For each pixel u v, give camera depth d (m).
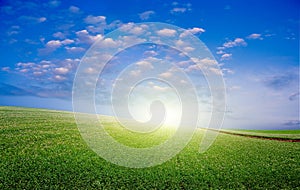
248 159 29.55
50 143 29.70
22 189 17.83
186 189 19.78
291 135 57.03
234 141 43.44
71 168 22.09
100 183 19.73
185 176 22.28
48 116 54.03
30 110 64.56
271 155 32.44
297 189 20.83
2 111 54.16
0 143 27.50
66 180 19.75
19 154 24.52
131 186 19.56
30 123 41.66
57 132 36.31
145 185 19.94
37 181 19.12
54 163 23.06
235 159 29.22
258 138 50.78
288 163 28.67
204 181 21.52
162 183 20.39
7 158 23.22
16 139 29.83
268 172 24.62
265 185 21.33
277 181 22.41
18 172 20.42
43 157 24.31
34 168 21.53
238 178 22.61
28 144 28.30
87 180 19.97
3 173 19.95
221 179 22.17
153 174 22.11
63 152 26.52
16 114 51.44
